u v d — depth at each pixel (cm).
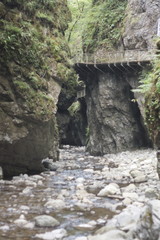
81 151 2859
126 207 724
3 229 571
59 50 1545
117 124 2403
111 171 1437
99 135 2548
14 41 1209
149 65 2044
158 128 1005
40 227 586
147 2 2483
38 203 769
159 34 2270
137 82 2212
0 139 1135
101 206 744
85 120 3231
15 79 1193
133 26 2556
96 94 2514
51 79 1451
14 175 1251
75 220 633
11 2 1331
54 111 1375
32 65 1310
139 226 508
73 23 3638
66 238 531
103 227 548
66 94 3089
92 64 2348
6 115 1154
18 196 846
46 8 1597
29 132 1236
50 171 1402
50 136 1455
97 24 2980
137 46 2506
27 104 1212
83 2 3669
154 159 1711
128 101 2386
